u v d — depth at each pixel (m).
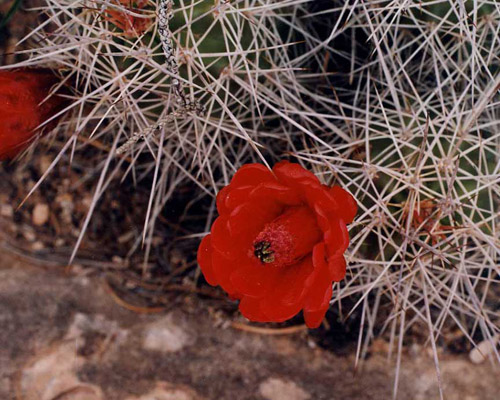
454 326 0.41
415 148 0.34
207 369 0.40
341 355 0.41
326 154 0.37
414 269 0.35
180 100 0.32
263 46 0.35
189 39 0.34
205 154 0.36
